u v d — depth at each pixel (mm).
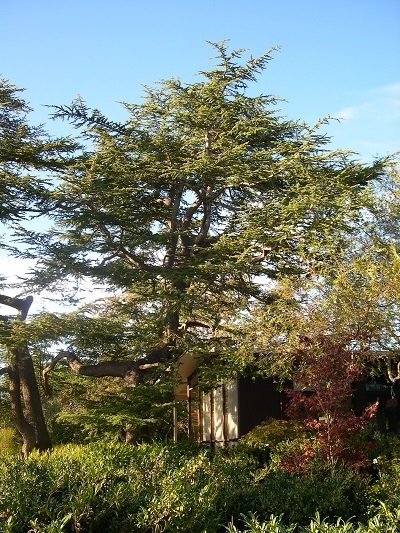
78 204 22109
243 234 20938
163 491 6949
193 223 24875
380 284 16109
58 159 22594
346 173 21609
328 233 19438
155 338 22266
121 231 23312
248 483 8984
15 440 26500
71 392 27453
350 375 13383
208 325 23266
